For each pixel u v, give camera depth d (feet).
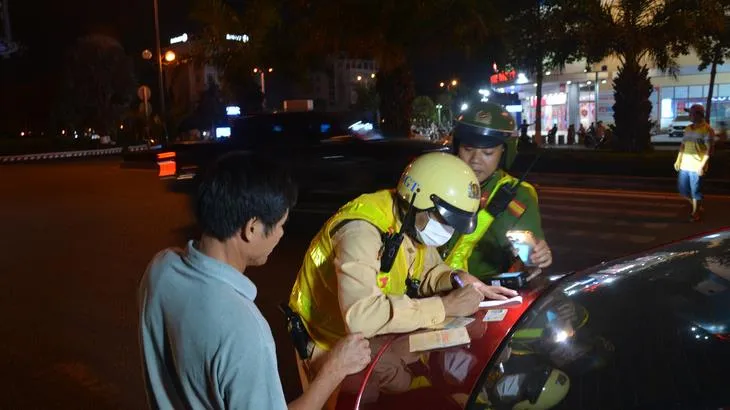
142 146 143.84
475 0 45.83
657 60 55.42
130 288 22.53
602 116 113.60
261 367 4.90
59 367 15.58
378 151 29.60
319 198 31.14
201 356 4.88
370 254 7.32
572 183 45.27
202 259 5.15
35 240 32.65
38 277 24.68
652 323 6.59
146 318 5.27
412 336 7.36
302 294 7.97
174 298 5.11
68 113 163.84
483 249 9.80
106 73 164.14
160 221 37.06
